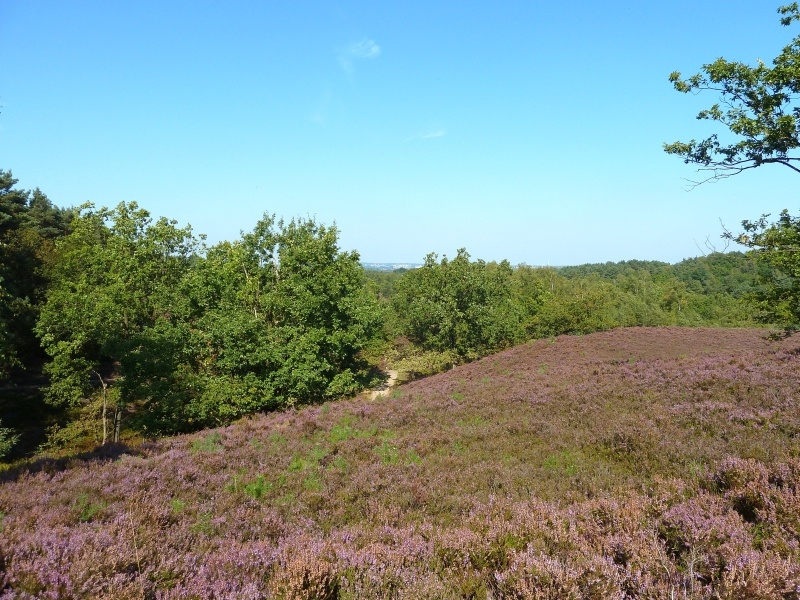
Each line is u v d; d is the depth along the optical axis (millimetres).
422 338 44844
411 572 4566
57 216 59719
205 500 8242
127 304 25812
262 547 5578
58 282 35594
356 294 30891
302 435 13016
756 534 4707
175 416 21844
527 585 3994
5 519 6680
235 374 24281
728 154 9750
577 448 9500
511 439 10656
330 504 7664
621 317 65688
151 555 5102
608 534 4875
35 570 4328
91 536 5387
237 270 29375
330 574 4543
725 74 9422
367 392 28875
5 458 23047
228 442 12531
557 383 16297
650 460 8078
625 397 12867
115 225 28469
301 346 24875
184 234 30891
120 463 10492
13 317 32125
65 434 24969
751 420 9297
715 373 13812
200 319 25094
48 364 26109
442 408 14664
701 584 3951
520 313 49500
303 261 29766
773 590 3529
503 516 5793
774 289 12812
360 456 10547
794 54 9078
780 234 10805
